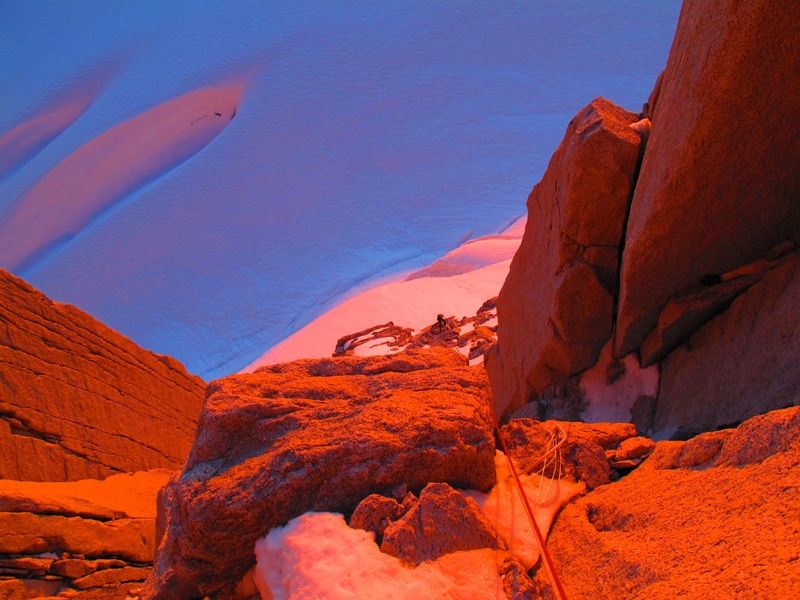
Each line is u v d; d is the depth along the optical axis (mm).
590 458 3977
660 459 3766
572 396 7488
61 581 7266
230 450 3701
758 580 2078
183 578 3461
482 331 26953
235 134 113312
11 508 7137
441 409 3711
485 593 2842
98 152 114625
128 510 8891
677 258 5695
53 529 7301
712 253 5590
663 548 2641
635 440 4203
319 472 3340
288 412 3771
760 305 5371
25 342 9500
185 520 3416
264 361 46156
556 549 3242
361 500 3326
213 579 3461
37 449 9203
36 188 110000
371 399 3883
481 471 3562
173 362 13203
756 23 4176
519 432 4352
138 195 106250
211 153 111125
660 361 6715
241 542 3334
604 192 6453
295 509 3328
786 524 2324
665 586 2330
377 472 3363
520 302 8602
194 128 120438
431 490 3146
